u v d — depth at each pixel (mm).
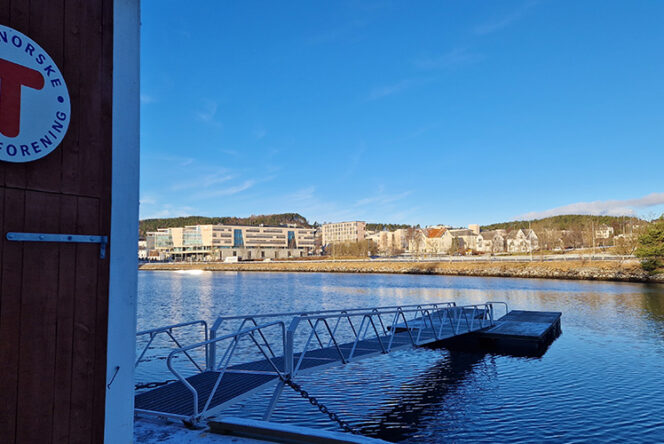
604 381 13805
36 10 3180
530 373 14844
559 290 48406
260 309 35406
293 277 92750
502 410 11336
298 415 10984
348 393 12789
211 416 5762
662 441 9352
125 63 3799
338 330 23875
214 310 35125
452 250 140125
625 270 64062
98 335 3514
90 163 3508
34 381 3096
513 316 23547
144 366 15711
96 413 3479
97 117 3572
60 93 3281
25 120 3059
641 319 26656
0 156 2916
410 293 48375
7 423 2943
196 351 18406
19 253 3047
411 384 13641
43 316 3164
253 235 183625
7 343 2963
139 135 3885
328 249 184625
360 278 84375
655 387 13125
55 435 3205
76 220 3389
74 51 3422
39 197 3164
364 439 4059
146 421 5293
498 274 78562
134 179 3830
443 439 9570
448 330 18047
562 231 130375
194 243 181375
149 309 35875
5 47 2969
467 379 14195
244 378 7750
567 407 11484
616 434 9727
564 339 20750
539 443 9328
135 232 3822
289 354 8562
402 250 182000
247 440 4535
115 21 3744
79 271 3400
